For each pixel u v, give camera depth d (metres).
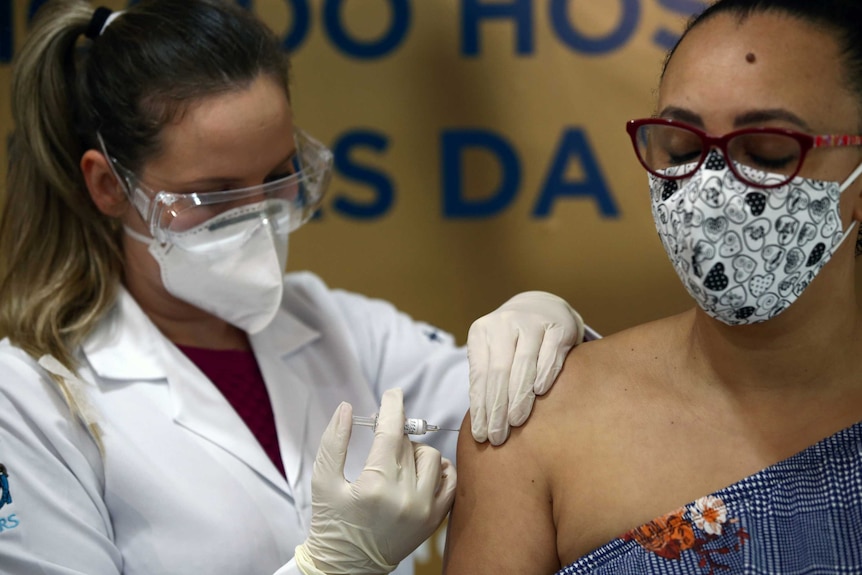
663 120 1.12
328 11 2.68
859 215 1.15
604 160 2.67
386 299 2.74
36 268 1.77
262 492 1.69
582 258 2.69
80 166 1.74
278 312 1.97
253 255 1.68
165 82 1.60
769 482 1.14
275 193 1.67
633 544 1.15
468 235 2.71
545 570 1.24
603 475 1.21
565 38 2.64
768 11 1.11
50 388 1.65
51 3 1.76
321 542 1.41
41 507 1.53
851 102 1.09
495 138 2.68
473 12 2.65
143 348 1.75
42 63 1.71
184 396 1.72
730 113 1.08
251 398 1.83
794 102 1.07
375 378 2.00
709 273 1.12
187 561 1.59
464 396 1.91
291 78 1.85
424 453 1.44
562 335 1.39
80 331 1.74
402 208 2.71
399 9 2.66
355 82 2.69
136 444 1.65
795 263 1.11
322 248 2.73
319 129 2.71
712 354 1.23
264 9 2.68
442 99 2.68
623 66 2.63
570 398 1.29
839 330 1.19
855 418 1.18
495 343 1.38
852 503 1.12
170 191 1.64
